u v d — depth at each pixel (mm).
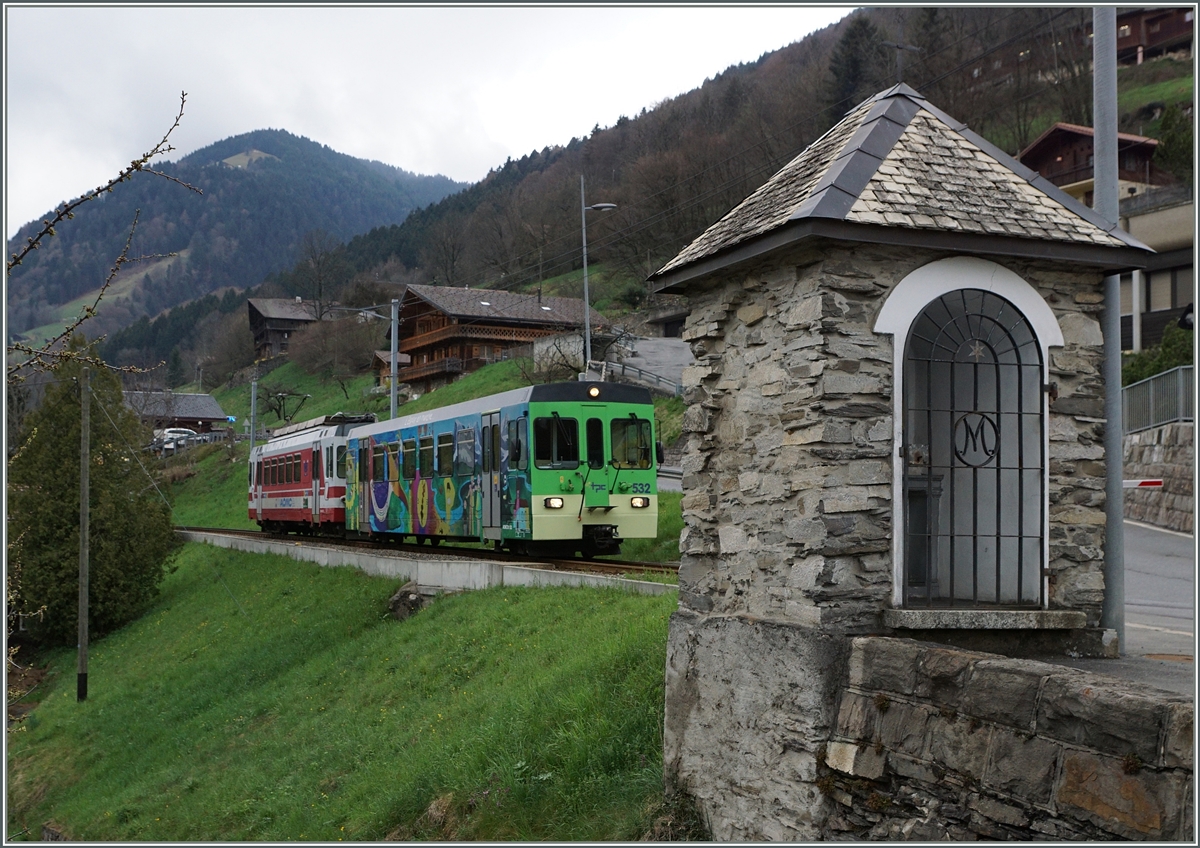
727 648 8156
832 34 78188
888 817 6426
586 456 20875
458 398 61094
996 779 5633
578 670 12219
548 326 72312
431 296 75125
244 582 32594
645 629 12258
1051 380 7699
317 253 119875
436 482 25078
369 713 16688
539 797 10242
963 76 61906
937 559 8461
